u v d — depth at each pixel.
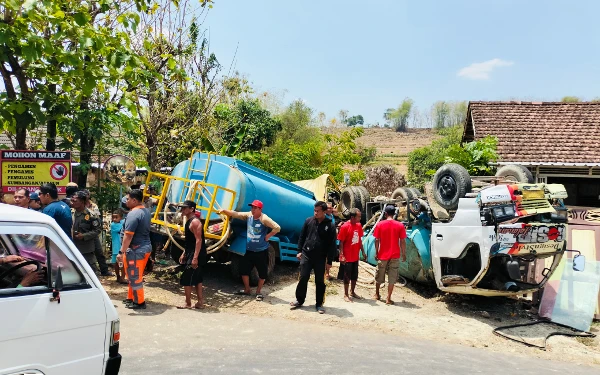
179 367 5.33
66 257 4.04
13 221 3.77
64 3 8.71
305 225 8.45
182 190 9.69
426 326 8.12
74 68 8.91
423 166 36.78
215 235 8.67
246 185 9.10
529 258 8.91
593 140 16.83
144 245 7.52
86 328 4.05
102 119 10.27
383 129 102.56
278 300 8.84
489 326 8.40
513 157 16.22
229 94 16.39
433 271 9.35
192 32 13.80
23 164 8.84
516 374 6.08
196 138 14.56
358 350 6.52
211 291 9.12
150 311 7.48
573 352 7.54
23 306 3.66
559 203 8.72
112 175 10.78
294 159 18.55
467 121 20.39
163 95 13.47
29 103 8.86
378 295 9.45
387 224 9.16
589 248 9.88
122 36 9.35
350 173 20.97
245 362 5.69
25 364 3.64
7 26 7.98
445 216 9.36
